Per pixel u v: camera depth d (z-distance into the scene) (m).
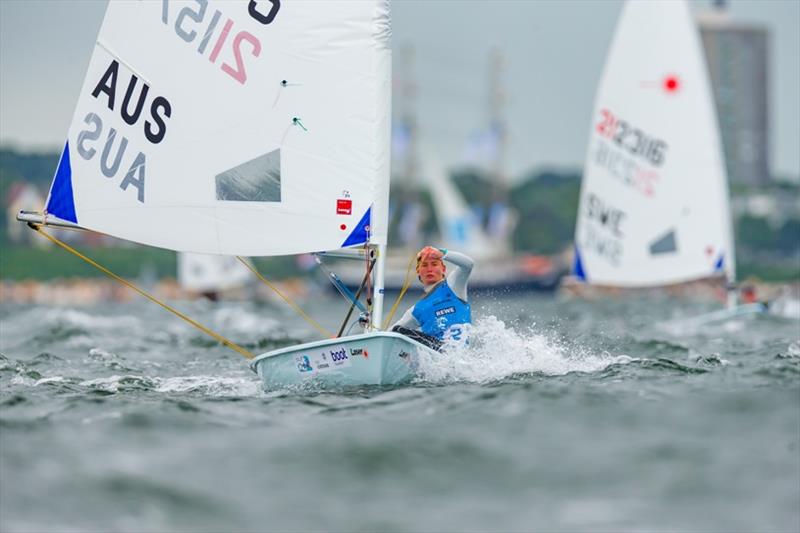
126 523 25.44
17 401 38.31
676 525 25.50
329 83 45.12
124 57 46.12
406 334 44.41
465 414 35.22
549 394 38.00
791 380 40.38
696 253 94.38
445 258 44.88
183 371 51.31
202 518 25.91
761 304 97.62
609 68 96.44
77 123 46.31
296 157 45.25
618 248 96.94
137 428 33.72
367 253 44.97
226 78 45.62
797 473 28.69
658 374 42.91
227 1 45.53
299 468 29.56
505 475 29.00
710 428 33.16
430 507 26.78
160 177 46.03
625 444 31.52
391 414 35.75
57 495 27.02
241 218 45.62
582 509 26.56
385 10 45.09
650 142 95.00
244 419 35.22
